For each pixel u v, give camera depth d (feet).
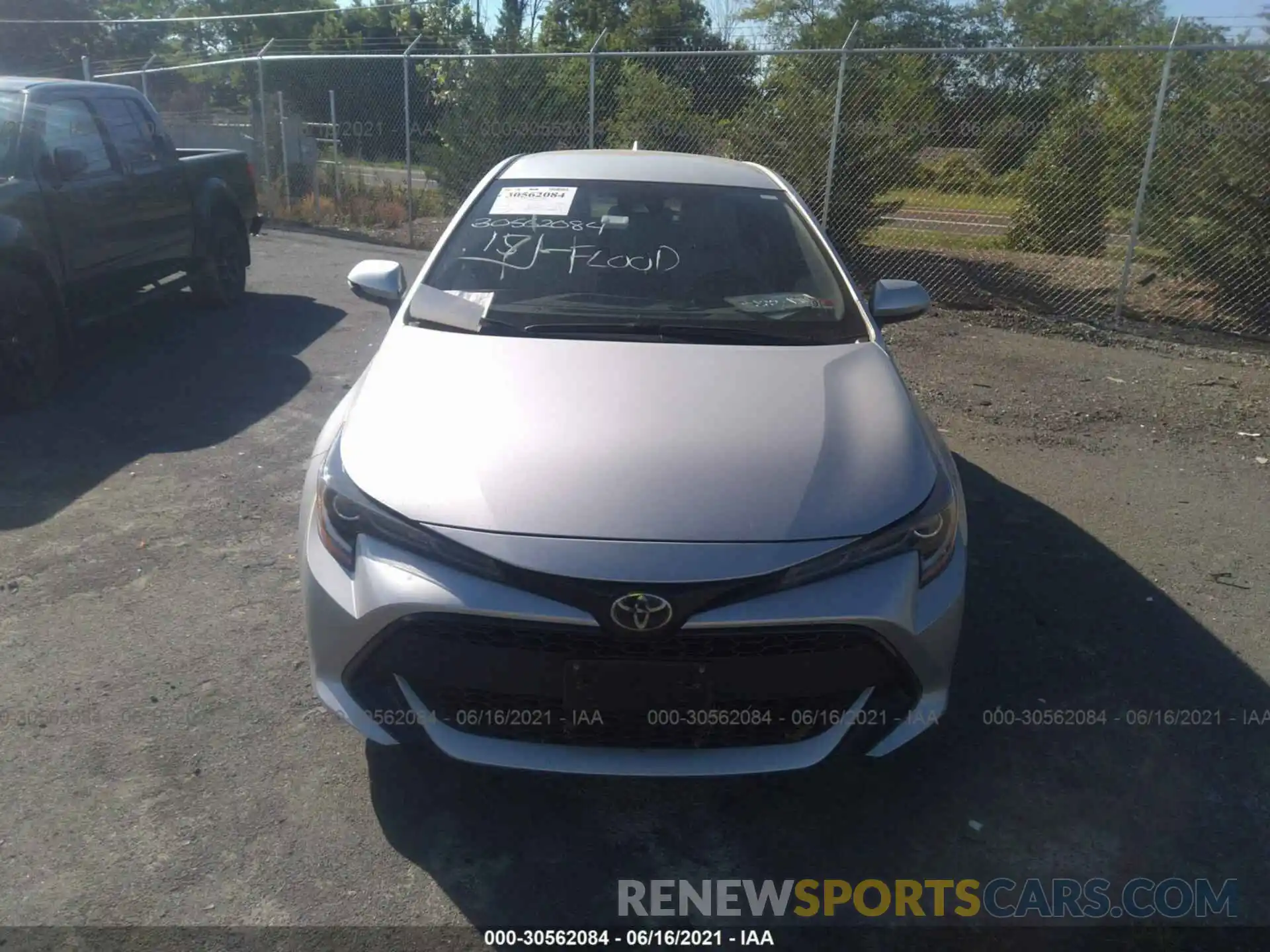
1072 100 34.12
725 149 37.58
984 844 9.20
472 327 11.48
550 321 11.60
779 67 35.99
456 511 8.47
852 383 10.59
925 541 8.85
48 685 10.93
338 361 23.26
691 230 13.32
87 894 8.27
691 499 8.55
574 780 9.88
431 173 48.29
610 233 13.20
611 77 41.27
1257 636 12.64
